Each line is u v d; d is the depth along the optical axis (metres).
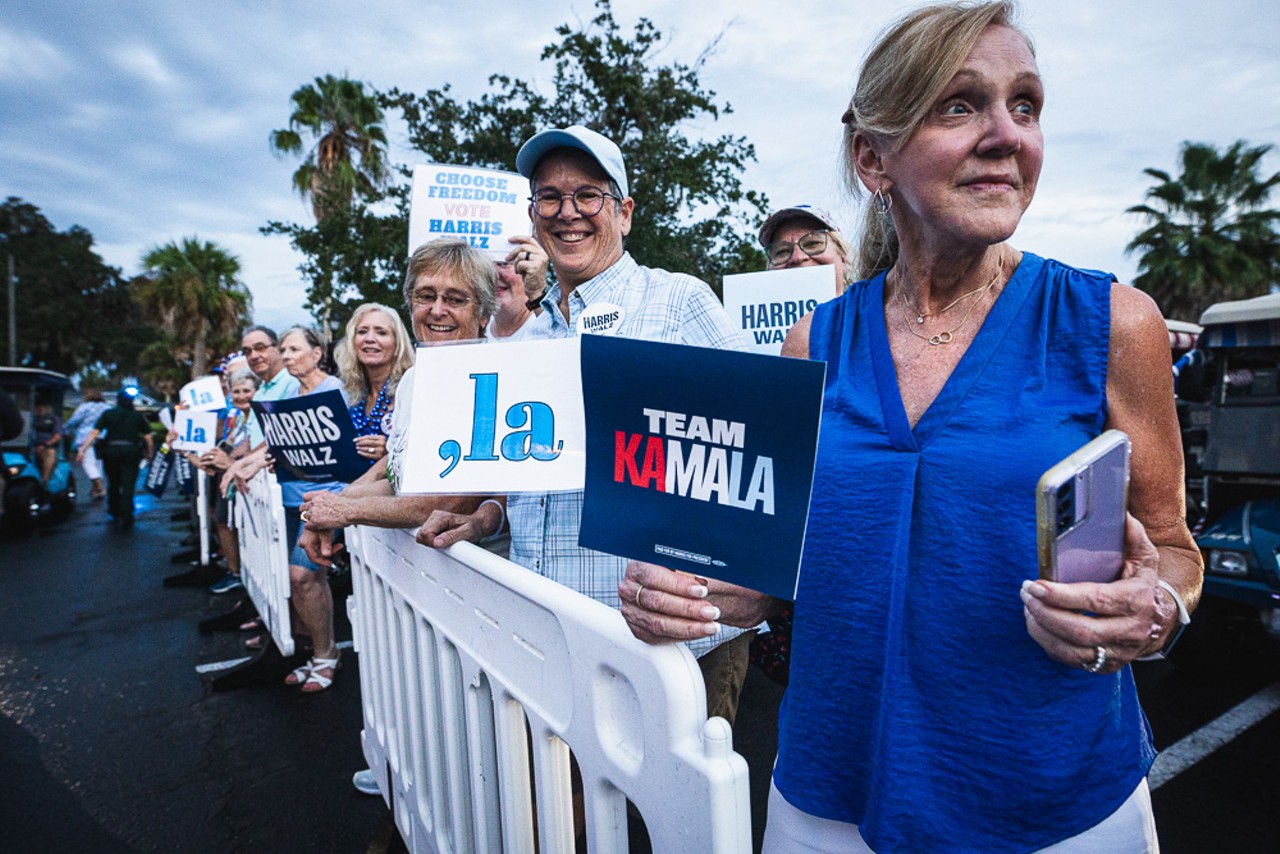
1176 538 0.92
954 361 0.97
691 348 0.88
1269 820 2.79
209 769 3.12
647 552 0.95
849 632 0.97
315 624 3.87
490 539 2.09
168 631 5.12
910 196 0.93
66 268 59.28
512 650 1.32
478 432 1.62
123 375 63.72
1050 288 0.94
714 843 0.83
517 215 3.79
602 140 1.89
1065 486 0.74
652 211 9.86
